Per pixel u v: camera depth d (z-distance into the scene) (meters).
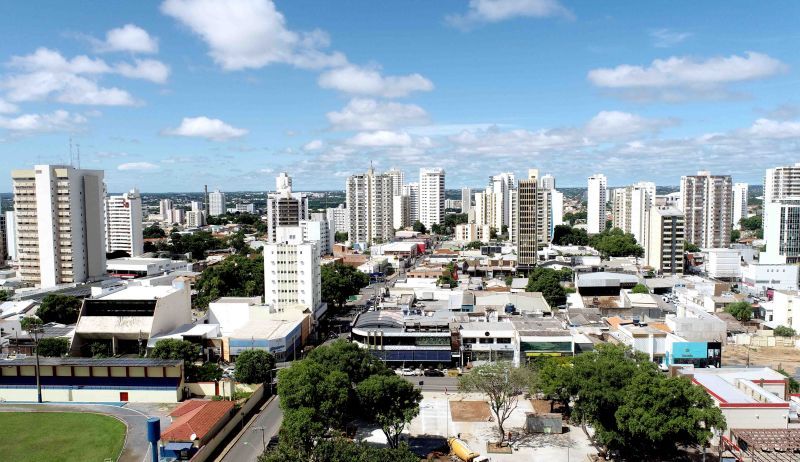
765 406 110.50
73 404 135.62
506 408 121.56
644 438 104.12
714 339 176.12
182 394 139.75
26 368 139.12
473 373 120.69
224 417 121.38
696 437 97.94
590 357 123.38
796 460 97.38
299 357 186.25
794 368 171.38
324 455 87.12
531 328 175.75
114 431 118.69
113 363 138.38
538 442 118.50
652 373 109.69
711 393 118.25
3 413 129.25
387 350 169.38
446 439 119.94
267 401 142.38
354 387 118.56
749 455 103.94
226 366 175.38
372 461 82.19
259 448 114.12
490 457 111.50
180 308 197.50
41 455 107.25
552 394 125.25
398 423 107.69
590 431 123.81
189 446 106.31
